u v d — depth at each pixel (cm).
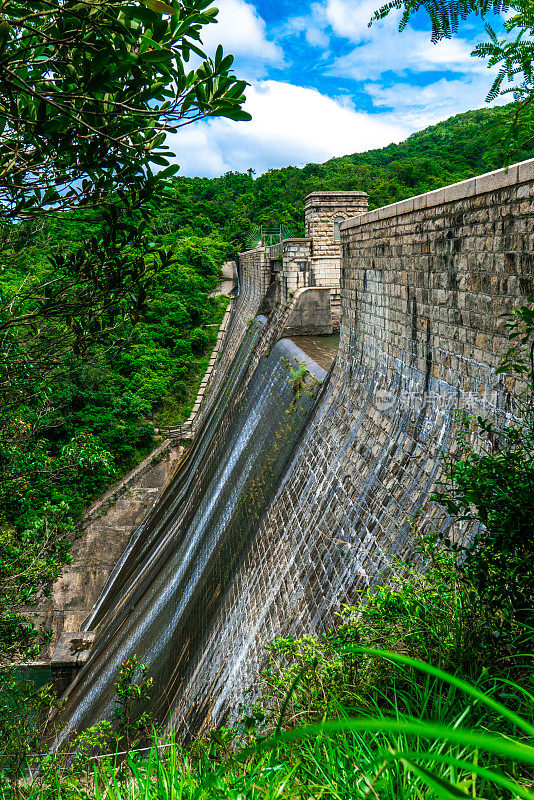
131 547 3225
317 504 1357
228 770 294
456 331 918
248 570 1527
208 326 5184
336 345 2378
